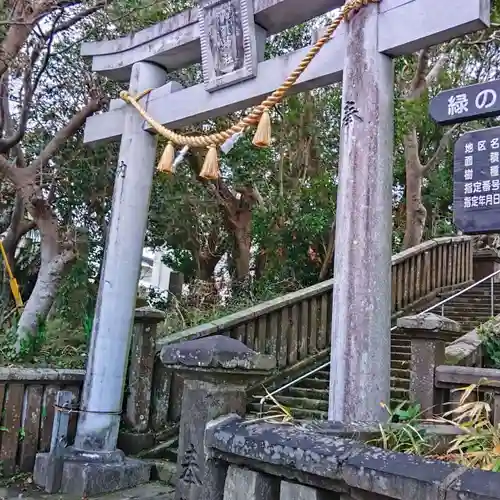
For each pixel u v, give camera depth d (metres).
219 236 14.13
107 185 9.88
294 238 11.70
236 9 4.75
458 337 6.51
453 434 2.66
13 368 4.76
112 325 5.11
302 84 4.33
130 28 8.33
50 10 6.13
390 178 3.63
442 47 11.56
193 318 8.37
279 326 6.81
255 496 1.98
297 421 2.44
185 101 5.24
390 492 1.51
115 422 4.99
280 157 11.81
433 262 10.20
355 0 3.83
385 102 3.70
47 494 4.46
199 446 2.64
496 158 2.98
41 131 9.28
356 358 3.35
